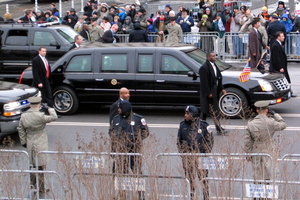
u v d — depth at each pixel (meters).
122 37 61.91
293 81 51.28
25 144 24.36
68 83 39.72
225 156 19.16
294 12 67.19
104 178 18.97
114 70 38.97
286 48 59.03
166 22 60.75
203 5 71.25
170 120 38.16
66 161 22.08
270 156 19.94
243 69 39.19
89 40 58.22
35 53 50.91
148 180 18.92
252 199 19.25
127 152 20.72
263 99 36.62
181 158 20.80
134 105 38.97
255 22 46.56
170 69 38.00
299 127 34.59
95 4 77.12
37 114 24.02
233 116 37.00
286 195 18.66
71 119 39.19
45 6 115.00
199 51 40.31
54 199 19.94
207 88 32.91
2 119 32.00
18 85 35.62
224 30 60.25
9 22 54.81
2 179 20.12
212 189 19.03
